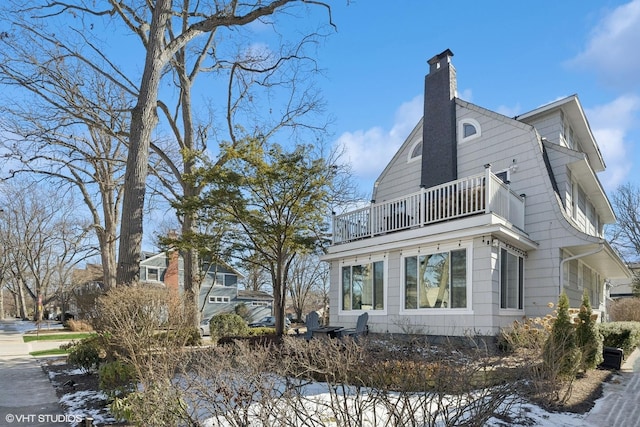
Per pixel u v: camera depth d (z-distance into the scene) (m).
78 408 6.50
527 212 12.15
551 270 11.43
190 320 9.67
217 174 13.02
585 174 14.09
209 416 4.13
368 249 12.65
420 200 11.55
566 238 11.31
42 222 41.12
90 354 9.02
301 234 14.37
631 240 29.80
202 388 3.83
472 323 9.89
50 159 18.16
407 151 16.48
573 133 16.42
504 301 10.43
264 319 36.53
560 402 6.20
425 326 10.80
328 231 15.47
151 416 4.15
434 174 14.62
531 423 5.29
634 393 7.02
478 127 13.82
